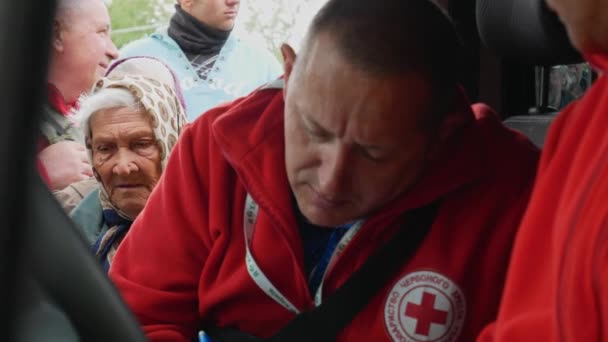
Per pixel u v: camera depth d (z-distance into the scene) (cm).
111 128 162
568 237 62
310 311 102
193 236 112
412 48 89
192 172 113
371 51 87
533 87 155
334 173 91
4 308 41
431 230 102
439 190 100
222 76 230
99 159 164
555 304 63
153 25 227
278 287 106
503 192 103
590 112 70
